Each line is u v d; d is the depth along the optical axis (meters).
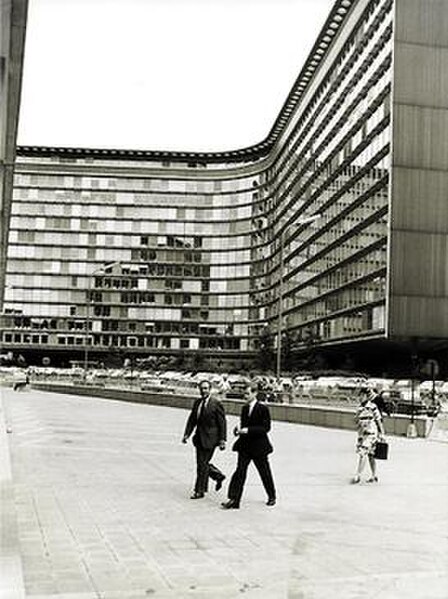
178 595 6.30
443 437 23.58
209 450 11.41
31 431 23.39
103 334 119.00
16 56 10.27
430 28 57.09
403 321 54.91
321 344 73.75
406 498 11.76
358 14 64.25
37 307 119.56
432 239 55.69
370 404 13.75
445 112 56.62
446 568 7.40
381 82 59.62
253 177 115.94
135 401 43.88
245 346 114.88
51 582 6.62
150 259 120.12
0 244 25.61
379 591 6.54
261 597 6.29
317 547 8.23
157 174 121.12
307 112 84.69
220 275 118.31
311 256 81.06
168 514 10.00
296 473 14.78
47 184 121.62
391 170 55.62
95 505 10.59
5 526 7.56
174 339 118.19
